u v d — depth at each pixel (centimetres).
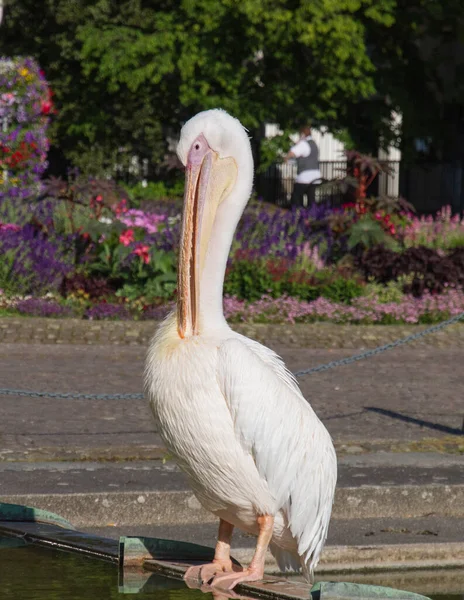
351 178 1797
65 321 1388
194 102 2409
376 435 860
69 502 627
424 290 1579
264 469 381
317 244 1728
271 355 404
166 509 643
